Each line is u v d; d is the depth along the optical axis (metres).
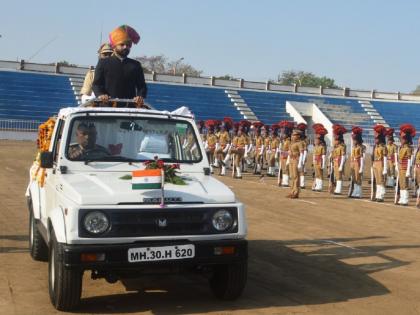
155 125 7.25
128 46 7.95
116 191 5.91
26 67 47.16
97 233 5.70
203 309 6.33
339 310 6.46
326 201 17.17
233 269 6.30
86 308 6.28
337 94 56.66
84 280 7.42
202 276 7.74
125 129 7.14
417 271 8.47
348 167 30.92
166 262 5.86
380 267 8.65
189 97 49.81
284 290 7.22
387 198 19.30
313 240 10.69
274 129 26.39
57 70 47.81
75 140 6.93
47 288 7.02
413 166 19.72
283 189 19.98
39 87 45.44
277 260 8.95
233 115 48.69
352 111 53.19
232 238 6.11
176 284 7.36
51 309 6.20
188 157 7.23
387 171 19.05
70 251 5.61
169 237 5.89
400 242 10.77
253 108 50.38
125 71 7.95
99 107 7.53
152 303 6.52
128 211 5.78
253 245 10.09
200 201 6.07
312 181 24.28
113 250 5.70
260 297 6.87
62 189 6.27
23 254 8.76
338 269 8.45
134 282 7.40
